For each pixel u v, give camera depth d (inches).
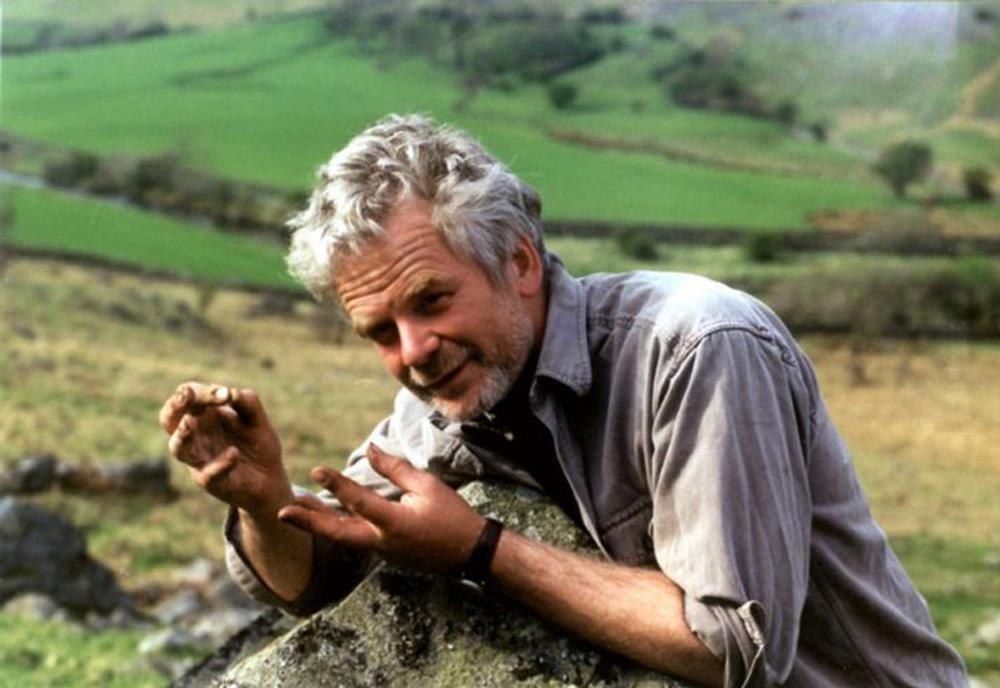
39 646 533.0
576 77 2915.8
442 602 121.0
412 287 109.6
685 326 112.9
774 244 2293.3
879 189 2484.0
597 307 118.6
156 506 1092.5
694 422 110.3
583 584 113.0
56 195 2338.8
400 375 113.9
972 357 1991.9
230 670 121.9
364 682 119.0
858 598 119.2
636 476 116.7
